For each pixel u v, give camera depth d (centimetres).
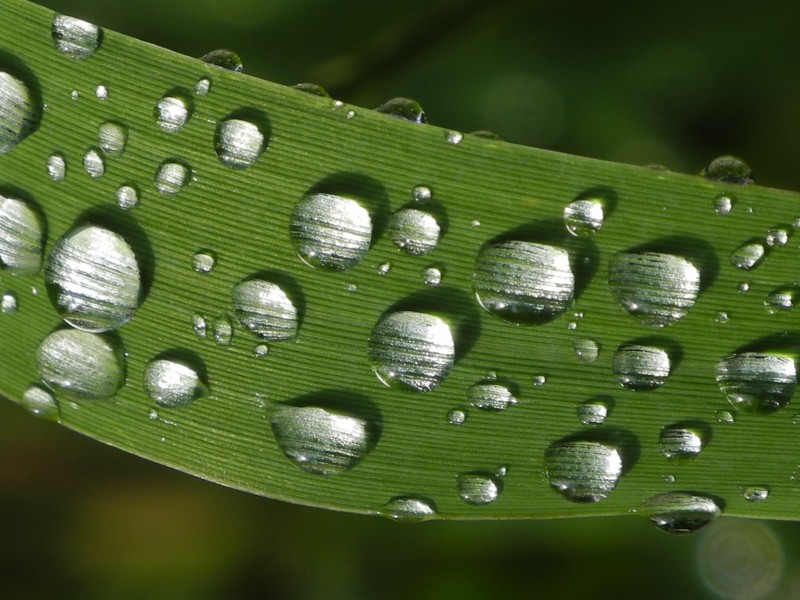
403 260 10
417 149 10
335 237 10
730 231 10
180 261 10
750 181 10
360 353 10
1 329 10
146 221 10
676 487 10
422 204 10
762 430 10
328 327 10
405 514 10
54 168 10
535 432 10
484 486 10
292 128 10
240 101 10
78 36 10
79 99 10
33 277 10
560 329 10
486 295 10
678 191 10
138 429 10
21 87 10
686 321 10
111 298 10
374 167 10
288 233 10
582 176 10
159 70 10
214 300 10
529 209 10
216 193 10
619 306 10
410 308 10
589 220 10
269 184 10
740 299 10
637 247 10
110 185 10
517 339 10
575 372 10
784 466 10
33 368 10
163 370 10
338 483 10
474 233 10
